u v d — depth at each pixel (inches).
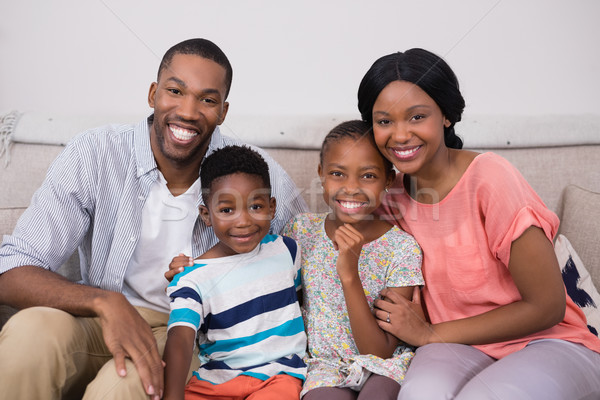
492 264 46.4
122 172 50.4
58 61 81.7
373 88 47.3
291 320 48.6
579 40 75.6
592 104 76.2
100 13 80.7
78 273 58.7
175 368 41.4
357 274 47.6
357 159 49.4
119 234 49.6
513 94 76.9
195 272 47.4
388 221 52.9
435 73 45.9
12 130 64.4
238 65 80.3
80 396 45.2
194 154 50.4
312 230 54.5
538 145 64.5
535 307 42.7
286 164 64.8
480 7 77.1
